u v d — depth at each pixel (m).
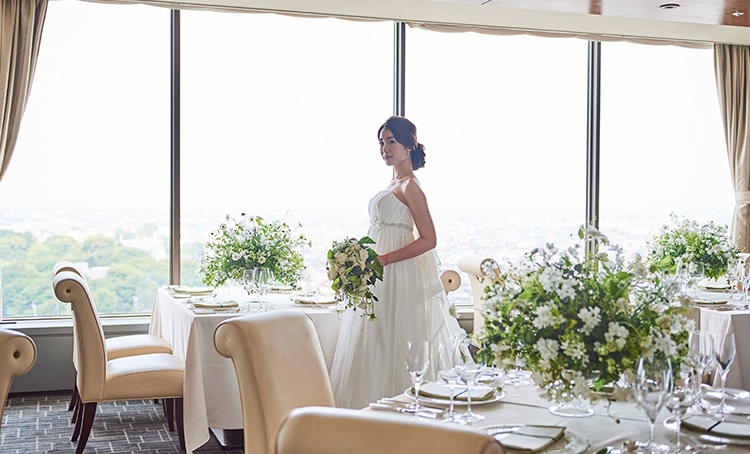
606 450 1.82
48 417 4.89
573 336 1.88
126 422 4.83
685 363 1.99
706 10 5.63
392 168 6.45
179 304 4.49
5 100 5.35
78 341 3.87
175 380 4.00
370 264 3.73
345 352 4.05
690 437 1.95
